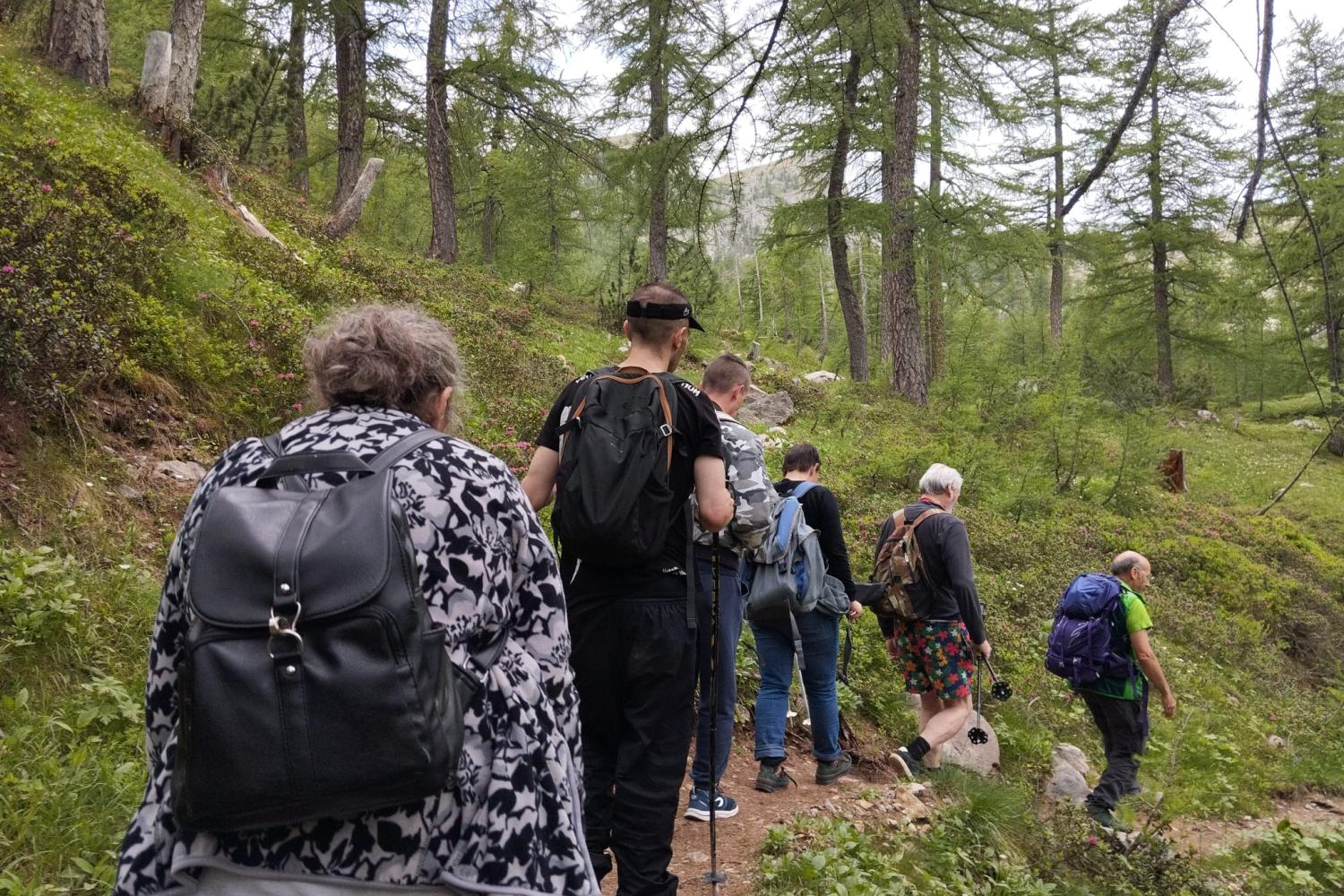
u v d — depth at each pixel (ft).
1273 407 117.91
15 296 14.87
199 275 22.81
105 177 22.72
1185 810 18.76
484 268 74.79
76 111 33.12
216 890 4.77
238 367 20.62
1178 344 118.83
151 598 13.69
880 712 19.74
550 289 81.66
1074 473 48.16
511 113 75.72
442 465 5.30
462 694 5.04
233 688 4.42
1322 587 45.96
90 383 16.79
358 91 73.10
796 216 74.59
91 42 42.52
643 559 8.85
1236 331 121.19
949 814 15.12
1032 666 24.54
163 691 5.12
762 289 210.38
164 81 38.11
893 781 16.70
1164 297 115.14
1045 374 52.65
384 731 4.44
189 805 4.47
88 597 12.90
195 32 39.29
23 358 14.55
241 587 4.56
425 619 4.74
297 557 4.55
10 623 11.55
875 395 62.85
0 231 16.19
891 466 39.27
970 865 13.94
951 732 16.93
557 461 9.79
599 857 9.47
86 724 10.84
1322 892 16.62
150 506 15.98
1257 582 39.58
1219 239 108.27
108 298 18.10
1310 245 26.03
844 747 17.93
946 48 41.96
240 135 68.39
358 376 5.59
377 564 4.62
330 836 4.74
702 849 13.08
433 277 54.19
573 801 5.49
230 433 19.53
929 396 65.57
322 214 60.13
